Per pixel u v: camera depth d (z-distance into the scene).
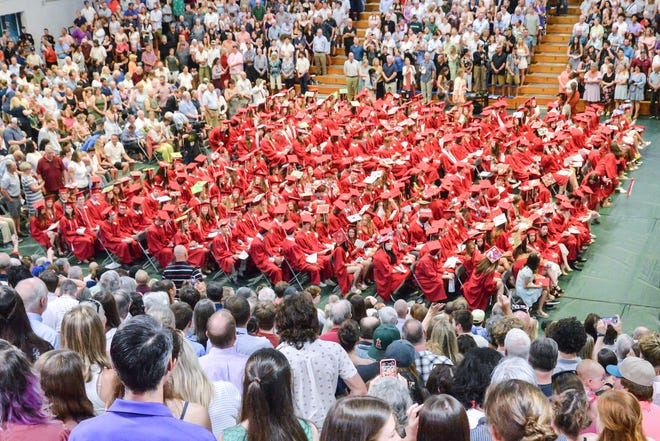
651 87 29.70
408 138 25.98
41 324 6.95
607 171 22.23
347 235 18.52
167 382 4.85
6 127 24.11
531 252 17.02
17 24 34.84
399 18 34.78
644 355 8.47
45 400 4.34
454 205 19.77
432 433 4.14
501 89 32.53
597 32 31.05
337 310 9.38
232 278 18.27
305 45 34.91
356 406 3.77
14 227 20.08
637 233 20.36
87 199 21.22
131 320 3.80
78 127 26.02
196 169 22.48
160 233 18.55
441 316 10.00
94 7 36.97
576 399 5.20
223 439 4.39
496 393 4.32
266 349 4.54
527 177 23.14
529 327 11.19
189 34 35.50
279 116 28.27
